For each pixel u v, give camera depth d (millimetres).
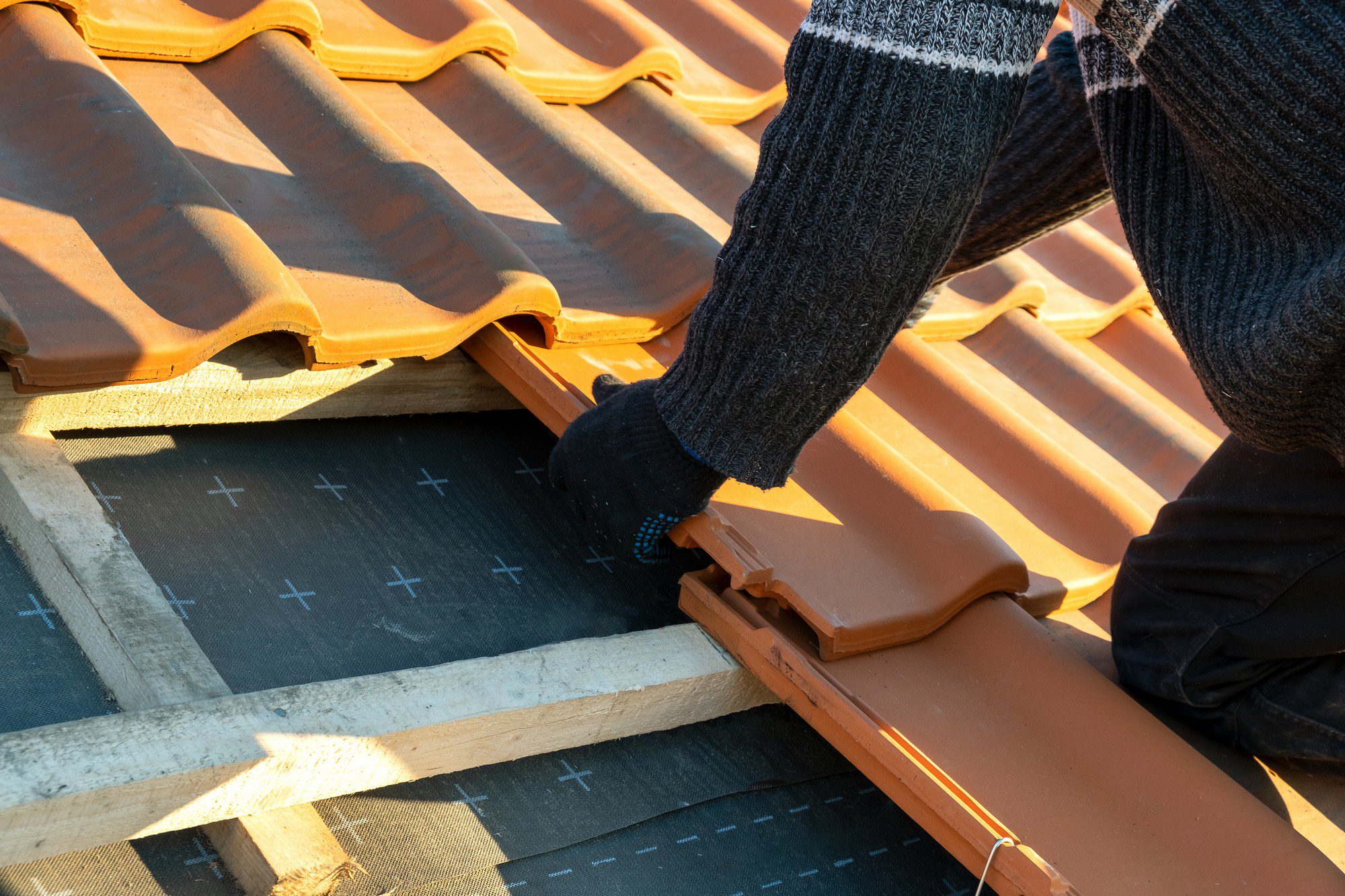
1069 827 1312
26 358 1151
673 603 1642
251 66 1750
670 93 2400
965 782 1320
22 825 927
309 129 1678
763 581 1394
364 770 1134
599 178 1875
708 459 1216
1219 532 1508
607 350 1697
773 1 3041
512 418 1799
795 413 1149
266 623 1314
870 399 1950
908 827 1553
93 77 1500
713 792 1460
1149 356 2746
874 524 1574
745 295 1083
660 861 1348
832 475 1616
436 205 1579
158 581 1286
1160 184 1178
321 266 1478
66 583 1176
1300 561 1431
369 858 1183
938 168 978
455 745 1201
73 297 1243
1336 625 1434
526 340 1628
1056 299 2646
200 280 1307
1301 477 1418
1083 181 1744
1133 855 1304
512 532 1610
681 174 2197
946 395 1979
